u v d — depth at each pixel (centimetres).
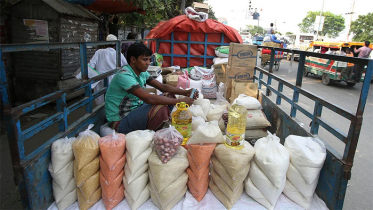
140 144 202
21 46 167
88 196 200
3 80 154
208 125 219
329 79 979
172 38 583
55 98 204
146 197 214
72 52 550
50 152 199
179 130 258
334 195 194
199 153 205
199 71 521
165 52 596
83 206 201
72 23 544
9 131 161
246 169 210
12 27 516
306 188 205
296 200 213
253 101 347
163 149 202
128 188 203
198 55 600
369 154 408
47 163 194
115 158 198
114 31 823
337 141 455
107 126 287
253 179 212
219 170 212
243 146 215
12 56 528
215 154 214
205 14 573
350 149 181
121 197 211
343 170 184
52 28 511
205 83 491
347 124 543
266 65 1320
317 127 233
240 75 446
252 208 209
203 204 213
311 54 245
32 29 514
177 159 210
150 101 257
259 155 207
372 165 372
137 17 814
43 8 503
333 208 195
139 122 264
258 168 210
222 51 560
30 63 529
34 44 180
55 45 207
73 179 204
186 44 594
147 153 208
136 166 200
